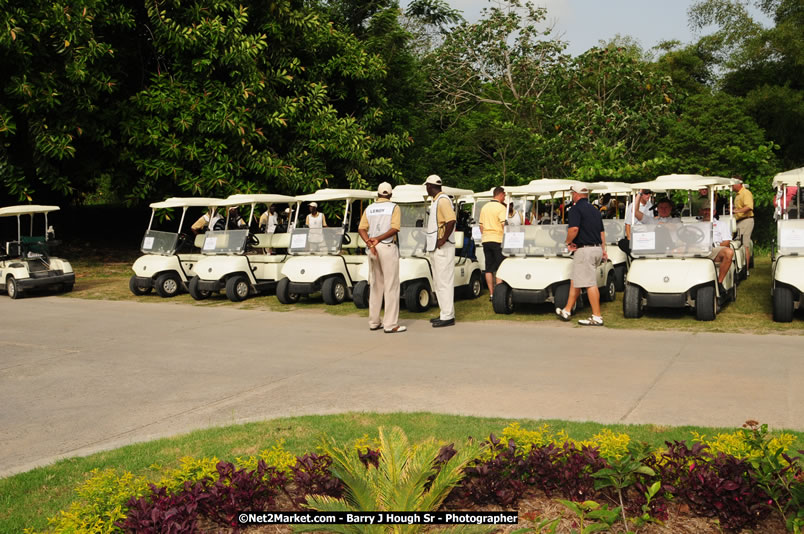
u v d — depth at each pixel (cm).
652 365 601
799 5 2412
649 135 2098
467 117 2669
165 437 454
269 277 1152
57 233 2138
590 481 314
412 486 281
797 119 2348
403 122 2212
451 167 2397
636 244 871
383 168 1833
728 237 991
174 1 1562
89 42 1451
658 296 814
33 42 1432
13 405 559
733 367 581
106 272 1593
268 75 1672
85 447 449
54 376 652
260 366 661
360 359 675
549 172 2103
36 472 396
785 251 812
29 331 900
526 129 2195
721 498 287
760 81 2531
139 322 950
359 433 434
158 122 1571
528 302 882
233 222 1254
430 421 455
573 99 2339
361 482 281
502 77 2633
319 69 1831
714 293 809
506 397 517
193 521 280
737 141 1667
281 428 454
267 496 320
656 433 412
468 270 1046
